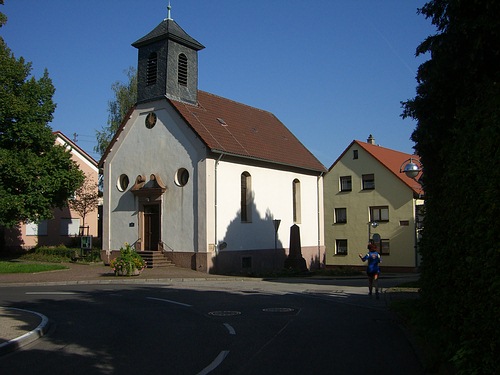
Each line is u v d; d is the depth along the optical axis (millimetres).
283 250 31875
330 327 10352
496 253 5133
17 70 29516
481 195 5578
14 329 9586
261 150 30656
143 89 29797
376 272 15367
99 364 7344
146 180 29141
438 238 8430
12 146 29828
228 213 27859
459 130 7043
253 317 11664
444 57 8039
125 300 14781
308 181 35062
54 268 25938
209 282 21344
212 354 7949
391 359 7570
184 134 27703
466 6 7602
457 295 7082
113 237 30359
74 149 44938
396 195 41406
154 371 6934
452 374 6133
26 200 28984
